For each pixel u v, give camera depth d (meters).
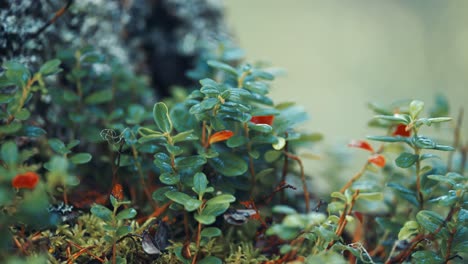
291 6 1.88
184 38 0.74
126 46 0.70
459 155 0.63
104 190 0.56
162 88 0.75
